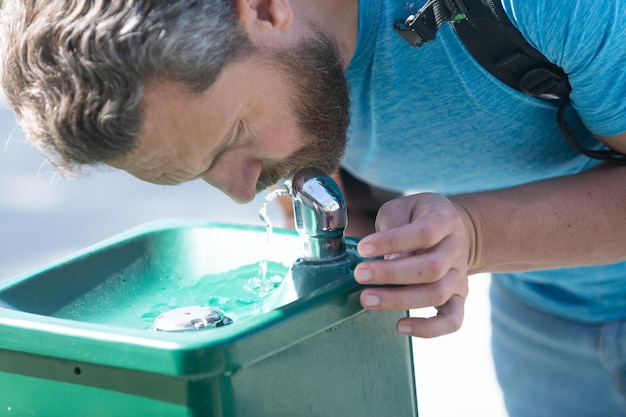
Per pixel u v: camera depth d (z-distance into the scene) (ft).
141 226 5.51
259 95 4.12
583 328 6.65
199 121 3.90
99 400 3.95
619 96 4.62
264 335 3.72
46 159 4.18
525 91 4.79
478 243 4.74
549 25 4.41
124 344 3.69
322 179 4.57
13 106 4.08
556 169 5.73
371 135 5.64
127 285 5.23
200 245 5.41
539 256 4.87
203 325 4.19
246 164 4.31
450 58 4.86
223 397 3.69
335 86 4.47
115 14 3.66
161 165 4.04
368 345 4.40
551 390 6.96
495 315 7.25
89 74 3.67
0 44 4.06
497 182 5.94
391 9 4.79
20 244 12.25
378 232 4.20
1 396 4.22
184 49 3.71
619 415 6.71
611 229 4.91
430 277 4.11
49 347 3.90
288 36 4.24
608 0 4.35
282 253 5.18
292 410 3.98
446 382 9.55
